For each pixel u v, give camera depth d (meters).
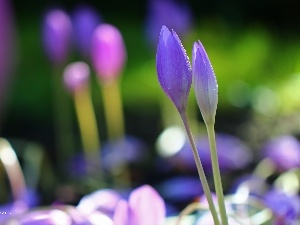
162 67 0.49
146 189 0.56
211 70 0.49
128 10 5.18
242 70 2.85
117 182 1.30
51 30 1.17
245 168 1.34
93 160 1.31
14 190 0.90
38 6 4.82
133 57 3.14
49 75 2.59
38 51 3.06
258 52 3.03
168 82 0.49
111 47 1.04
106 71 1.06
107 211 0.74
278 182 1.02
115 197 0.75
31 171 1.18
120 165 1.32
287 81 2.68
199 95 0.49
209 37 3.42
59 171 1.41
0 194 1.03
